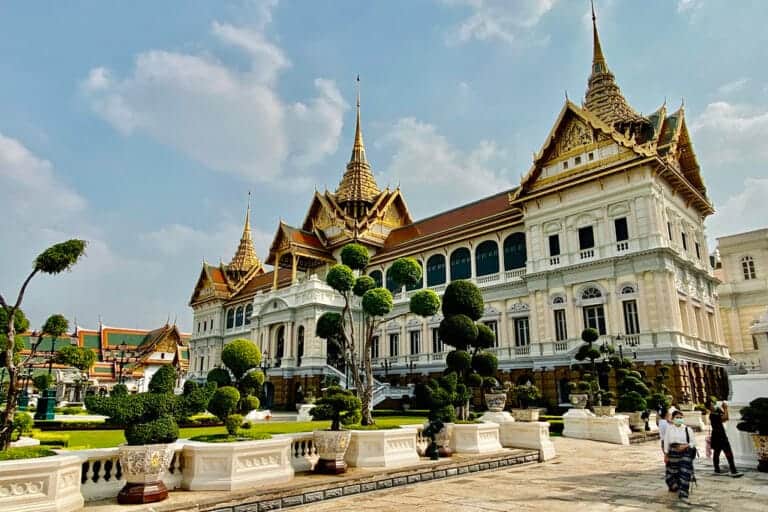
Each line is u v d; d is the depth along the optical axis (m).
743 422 13.90
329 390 13.52
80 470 9.20
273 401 47.53
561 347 34.69
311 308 46.66
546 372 34.88
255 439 11.66
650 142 33.41
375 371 47.16
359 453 13.46
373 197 60.16
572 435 24.11
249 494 10.14
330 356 48.19
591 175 34.72
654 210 32.16
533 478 13.86
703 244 39.59
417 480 13.21
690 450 11.06
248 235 79.50
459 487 12.63
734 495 11.05
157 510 8.95
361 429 14.05
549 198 37.66
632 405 25.22
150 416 9.78
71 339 83.44
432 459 14.73
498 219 41.97
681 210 37.19
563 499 10.98
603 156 35.34
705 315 36.66
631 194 33.25
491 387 22.77
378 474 12.42
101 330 86.88
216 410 12.00
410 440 14.44
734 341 46.47
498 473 14.77
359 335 49.16
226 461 10.79
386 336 48.16
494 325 40.09
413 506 10.54
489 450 16.50
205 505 9.50
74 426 24.81
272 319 51.03
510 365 37.53
